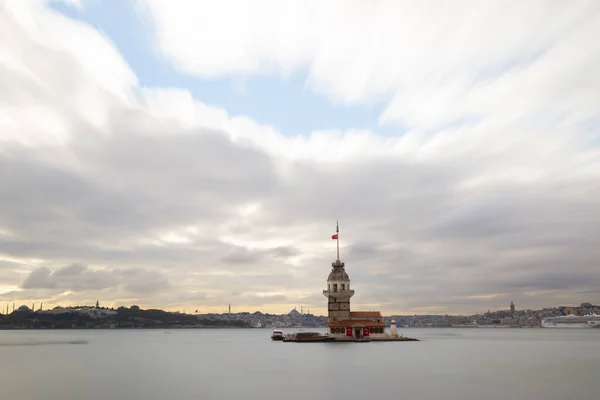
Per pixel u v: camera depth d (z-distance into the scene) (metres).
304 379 91.06
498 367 113.31
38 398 73.00
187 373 102.88
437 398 71.44
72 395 75.38
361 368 109.25
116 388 81.94
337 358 134.50
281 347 195.25
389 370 105.19
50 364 128.50
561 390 78.25
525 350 186.00
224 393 75.94
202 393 76.06
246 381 89.00
